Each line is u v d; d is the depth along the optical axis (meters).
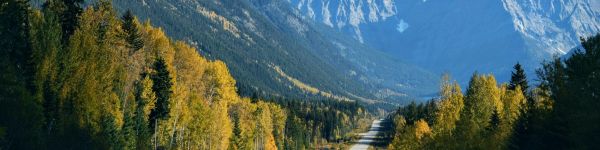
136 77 76.12
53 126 55.81
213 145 89.06
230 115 110.31
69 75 58.34
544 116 46.75
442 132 75.25
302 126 191.50
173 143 83.62
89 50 60.84
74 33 62.84
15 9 49.97
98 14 70.88
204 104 87.38
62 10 66.88
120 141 63.28
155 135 76.88
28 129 45.53
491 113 68.69
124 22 78.19
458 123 65.12
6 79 42.88
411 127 104.69
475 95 70.88
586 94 37.53
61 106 56.31
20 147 45.09
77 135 55.56
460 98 79.94
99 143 57.59
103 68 62.84
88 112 58.06
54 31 58.28
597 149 35.53
